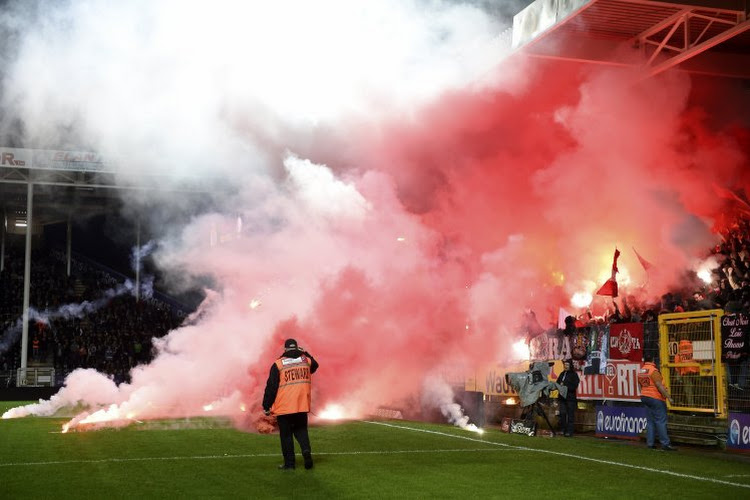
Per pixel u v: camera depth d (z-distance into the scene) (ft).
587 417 56.95
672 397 50.88
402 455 40.60
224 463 37.17
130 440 47.06
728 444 45.34
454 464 37.50
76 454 40.65
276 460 38.24
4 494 29.37
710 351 48.11
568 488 31.24
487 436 51.13
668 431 49.93
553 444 47.21
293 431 35.37
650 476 34.73
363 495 29.09
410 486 31.12
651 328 52.39
